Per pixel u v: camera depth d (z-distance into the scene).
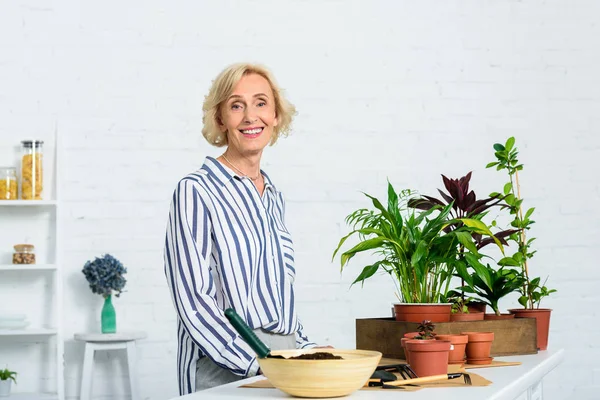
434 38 4.17
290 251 2.15
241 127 2.04
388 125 4.14
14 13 4.07
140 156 4.07
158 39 4.11
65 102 4.07
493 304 2.19
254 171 2.10
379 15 4.17
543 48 4.18
